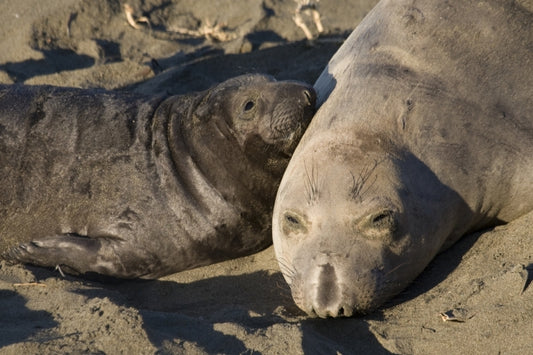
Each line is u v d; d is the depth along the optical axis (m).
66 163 27.42
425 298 21.81
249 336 20.36
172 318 21.52
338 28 41.97
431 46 24.84
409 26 25.50
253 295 24.73
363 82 24.70
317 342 20.08
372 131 23.20
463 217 23.55
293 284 22.06
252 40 41.28
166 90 37.84
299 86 25.78
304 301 21.59
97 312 21.66
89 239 26.70
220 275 26.44
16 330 21.53
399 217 21.66
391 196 21.77
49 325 21.80
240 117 26.44
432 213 22.52
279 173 26.47
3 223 27.31
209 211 26.62
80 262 26.62
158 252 26.61
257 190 26.61
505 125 23.77
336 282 21.28
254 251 27.52
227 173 26.70
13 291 24.23
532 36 24.97
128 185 27.03
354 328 21.20
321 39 40.62
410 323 20.84
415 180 22.50
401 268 21.98
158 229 26.61
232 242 26.92
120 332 20.59
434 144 23.12
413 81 24.17
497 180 23.48
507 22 25.11
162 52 41.34
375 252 21.55
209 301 24.83
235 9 44.03
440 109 23.58
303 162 23.50
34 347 20.25
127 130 28.05
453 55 24.59
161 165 27.27
